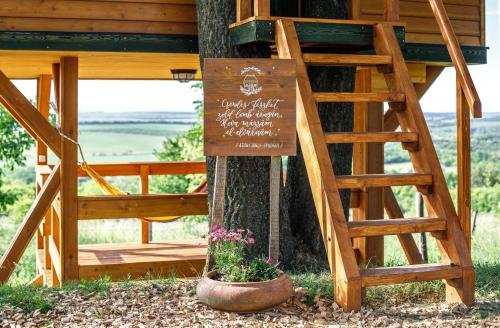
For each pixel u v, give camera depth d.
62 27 7.77
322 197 5.84
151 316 5.46
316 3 7.93
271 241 5.99
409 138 6.25
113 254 9.08
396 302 5.96
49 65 9.36
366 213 9.40
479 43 9.59
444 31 6.43
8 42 7.58
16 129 14.62
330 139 6.04
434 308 5.73
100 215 8.30
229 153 5.90
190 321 5.32
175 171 10.91
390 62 6.63
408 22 9.24
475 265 7.21
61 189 8.14
